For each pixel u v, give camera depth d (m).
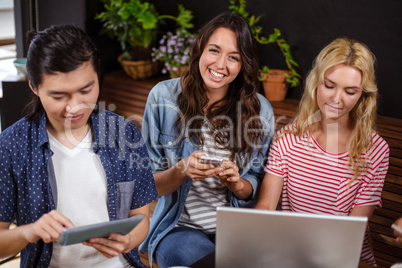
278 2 3.17
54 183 1.39
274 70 3.18
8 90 2.73
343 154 1.74
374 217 2.54
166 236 1.83
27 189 1.36
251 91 1.85
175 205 1.85
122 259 1.50
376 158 1.75
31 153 1.36
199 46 1.79
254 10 3.29
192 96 1.86
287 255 1.17
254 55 1.80
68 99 1.25
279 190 1.82
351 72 1.60
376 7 2.78
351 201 1.78
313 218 1.11
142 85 3.51
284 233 1.14
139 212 1.55
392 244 2.49
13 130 1.36
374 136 1.76
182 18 3.52
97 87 1.31
